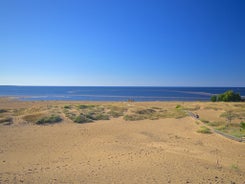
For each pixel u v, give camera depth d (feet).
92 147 40.63
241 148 40.96
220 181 22.70
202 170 26.61
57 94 364.17
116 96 331.16
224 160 32.65
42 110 83.82
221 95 167.22
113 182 21.86
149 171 25.76
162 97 309.01
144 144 43.78
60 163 29.94
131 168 27.07
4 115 73.10
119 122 72.02
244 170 27.40
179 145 43.09
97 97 298.15
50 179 22.56
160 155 34.71
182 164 29.25
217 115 91.71
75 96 315.37
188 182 22.13
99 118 77.46
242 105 122.31
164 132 57.36
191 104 134.62
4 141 44.42
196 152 37.58
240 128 60.64
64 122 68.03
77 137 49.96
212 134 54.39
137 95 368.07
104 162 30.32
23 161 31.04
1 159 32.01
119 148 39.88
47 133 53.72
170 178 23.27
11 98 236.84
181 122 73.15
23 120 66.54
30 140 46.11
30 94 347.97
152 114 89.25
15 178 22.57
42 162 30.50
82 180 22.38
